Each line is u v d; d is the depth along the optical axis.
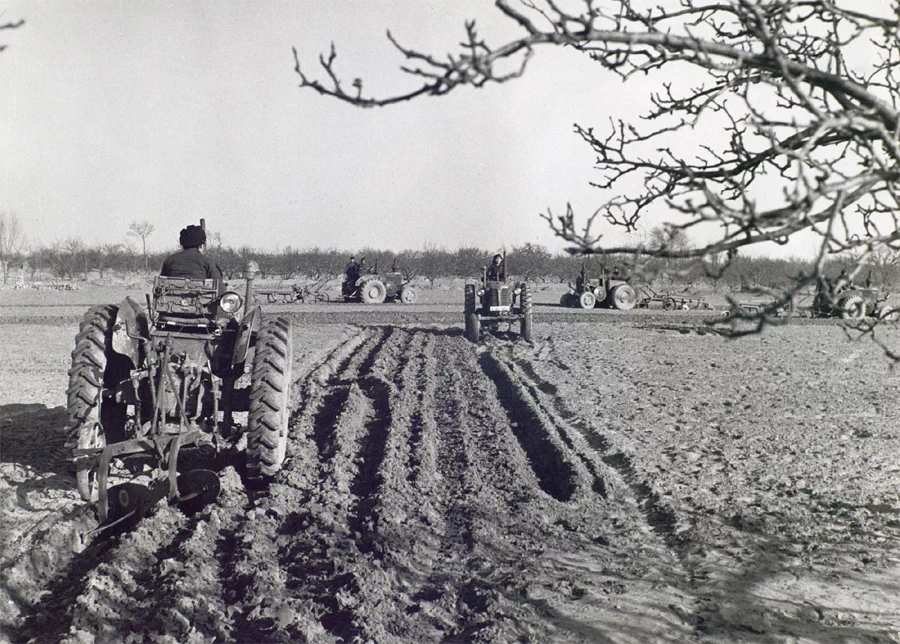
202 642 4.27
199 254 7.15
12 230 53.69
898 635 4.39
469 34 2.23
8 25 2.88
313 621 4.47
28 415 10.02
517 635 4.38
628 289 31.31
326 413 10.54
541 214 2.60
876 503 6.85
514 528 6.24
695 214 2.34
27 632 4.43
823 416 10.59
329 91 2.34
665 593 4.98
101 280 52.22
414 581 5.21
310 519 6.17
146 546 5.48
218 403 6.91
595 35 2.33
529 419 10.22
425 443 8.71
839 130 2.66
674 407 11.14
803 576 5.27
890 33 2.71
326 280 40.56
